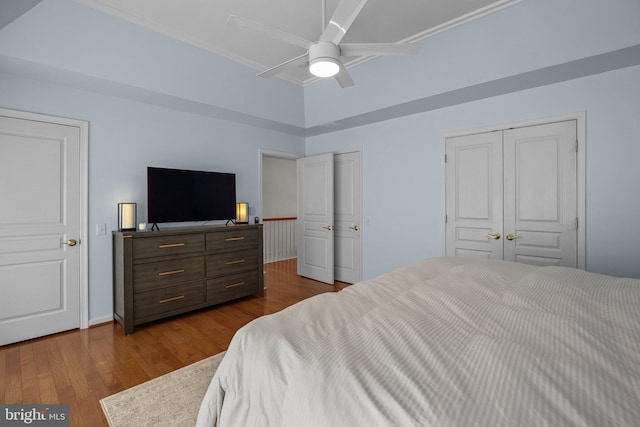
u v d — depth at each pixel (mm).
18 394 1884
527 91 2980
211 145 3865
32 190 2648
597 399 686
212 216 3682
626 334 994
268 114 3971
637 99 2484
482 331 1064
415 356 904
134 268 2805
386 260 4082
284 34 1923
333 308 1291
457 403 699
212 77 3371
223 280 3488
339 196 4652
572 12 2381
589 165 2693
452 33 2955
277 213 6871
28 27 2285
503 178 3156
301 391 829
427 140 3672
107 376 2078
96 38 2592
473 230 3365
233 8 2664
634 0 2164
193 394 1888
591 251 2701
